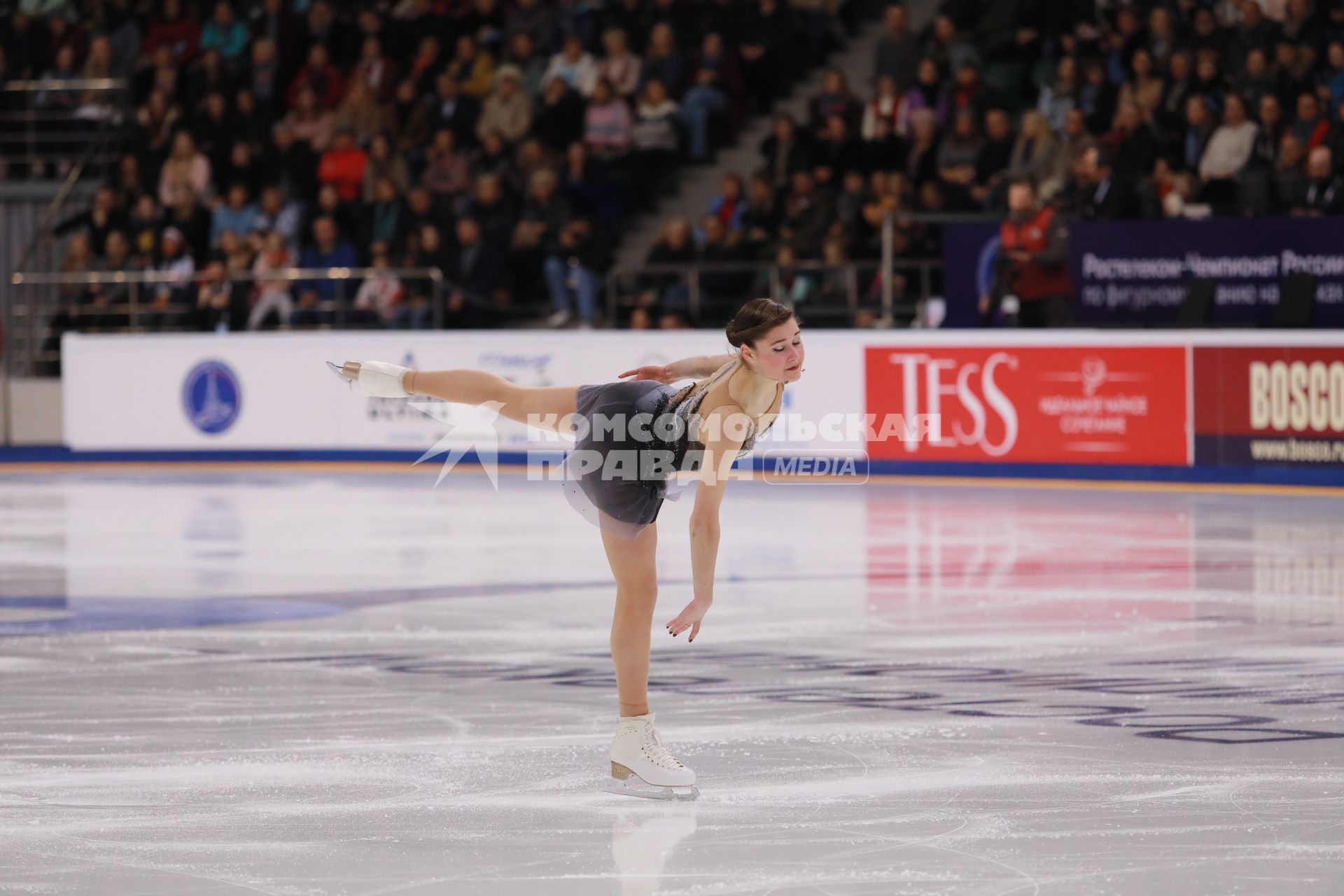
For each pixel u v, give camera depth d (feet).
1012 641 105.19
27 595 129.80
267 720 85.20
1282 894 55.42
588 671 97.81
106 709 87.97
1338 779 70.59
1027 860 59.72
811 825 64.80
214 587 133.28
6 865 60.34
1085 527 163.43
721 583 131.13
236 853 61.77
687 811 67.21
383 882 57.98
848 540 157.58
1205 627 108.88
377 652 104.58
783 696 89.81
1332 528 158.61
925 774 72.49
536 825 65.16
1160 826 63.82
